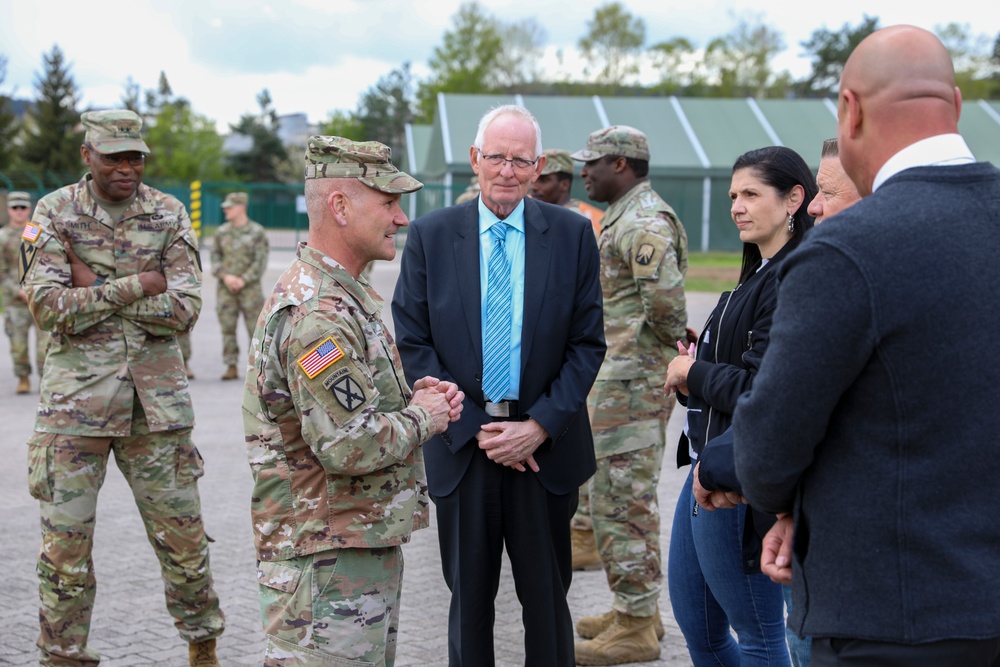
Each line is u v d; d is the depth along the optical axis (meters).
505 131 3.38
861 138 2.03
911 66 1.95
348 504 2.64
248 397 2.70
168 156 71.50
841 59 75.06
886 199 1.91
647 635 4.12
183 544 3.90
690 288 21.77
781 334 1.91
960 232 1.87
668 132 32.91
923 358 1.84
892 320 1.83
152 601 4.75
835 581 1.92
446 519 3.42
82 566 3.74
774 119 33.97
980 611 1.83
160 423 3.84
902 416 1.86
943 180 1.92
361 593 2.65
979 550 1.86
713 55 63.12
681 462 3.08
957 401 1.85
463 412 3.32
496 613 4.70
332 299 2.61
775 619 2.90
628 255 4.21
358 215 2.64
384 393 2.74
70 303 3.71
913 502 1.87
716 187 31.94
